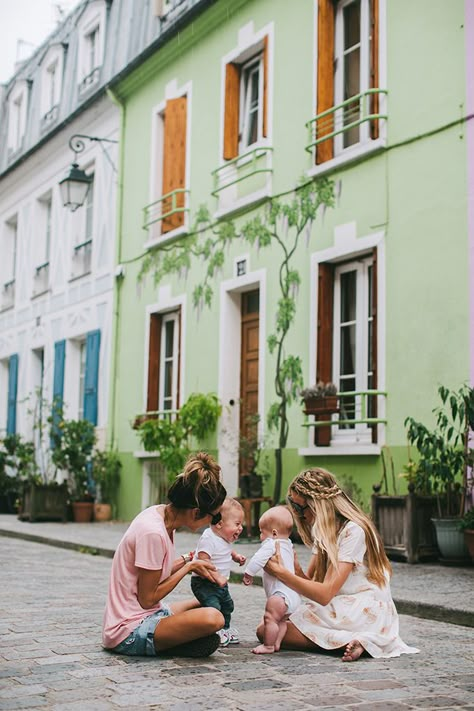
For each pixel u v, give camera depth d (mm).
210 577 4875
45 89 21750
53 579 8320
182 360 14352
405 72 10320
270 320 12258
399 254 10172
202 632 4602
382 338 10227
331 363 11289
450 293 9477
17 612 6293
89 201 18719
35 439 20469
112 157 17391
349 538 4891
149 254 15688
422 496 8984
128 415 16016
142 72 16141
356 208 10875
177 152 14812
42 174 20969
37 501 15641
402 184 10242
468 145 9445
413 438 8781
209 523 4793
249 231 12906
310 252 11633
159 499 14930
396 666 4625
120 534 12805
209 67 14297
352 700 3875
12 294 22719
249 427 12688
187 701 3801
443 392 8586
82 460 16125
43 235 21344
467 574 8023
